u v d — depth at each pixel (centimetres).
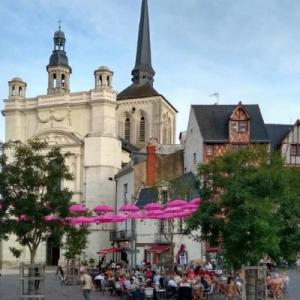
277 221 1969
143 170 5403
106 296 2961
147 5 9162
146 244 4847
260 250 1947
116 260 5641
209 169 2214
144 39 9012
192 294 2561
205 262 4047
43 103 6494
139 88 8619
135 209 3594
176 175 5359
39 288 2266
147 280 2750
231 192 2014
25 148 2595
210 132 4922
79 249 4359
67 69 7219
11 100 6588
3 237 2555
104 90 6256
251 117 5075
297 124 5028
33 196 2488
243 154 2205
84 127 6344
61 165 2612
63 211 2555
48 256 6138
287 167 2230
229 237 2019
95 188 6128
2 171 2506
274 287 2612
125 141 7762
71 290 3294
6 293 3014
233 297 2519
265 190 2020
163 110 8369
